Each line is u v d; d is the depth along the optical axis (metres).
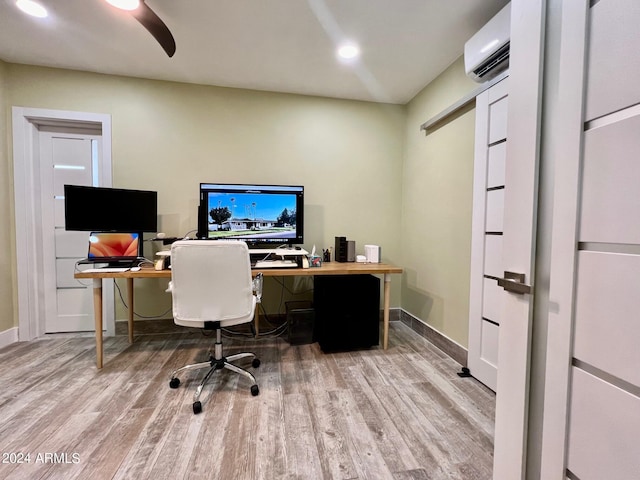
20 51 2.20
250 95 2.79
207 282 1.69
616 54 0.66
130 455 1.29
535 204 0.87
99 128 2.63
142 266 2.27
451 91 2.34
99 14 1.79
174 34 1.98
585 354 0.74
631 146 0.63
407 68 2.40
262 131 2.83
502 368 0.99
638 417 0.63
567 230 0.78
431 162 2.61
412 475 1.21
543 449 0.85
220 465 1.24
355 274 2.52
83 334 2.68
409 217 3.01
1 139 2.34
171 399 1.70
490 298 1.86
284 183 2.89
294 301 2.86
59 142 2.60
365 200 3.08
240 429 1.46
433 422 1.53
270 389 1.82
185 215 2.70
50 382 1.87
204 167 2.73
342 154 3.00
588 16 0.72
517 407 0.93
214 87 2.72
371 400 1.72
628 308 0.64
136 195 2.34
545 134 0.85
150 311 2.70
